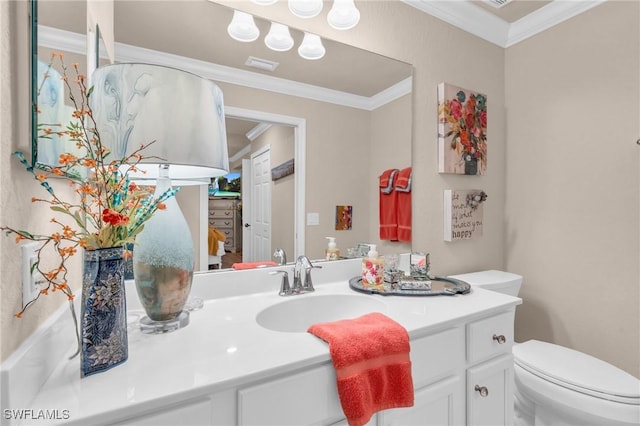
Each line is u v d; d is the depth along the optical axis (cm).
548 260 192
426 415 96
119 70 75
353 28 152
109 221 62
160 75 77
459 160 183
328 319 124
